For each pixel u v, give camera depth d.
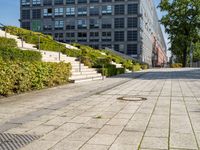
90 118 7.05
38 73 12.70
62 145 4.94
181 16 59.22
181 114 7.50
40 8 77.88
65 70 15.78
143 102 9.58
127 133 5.65
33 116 7.28
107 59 29.84
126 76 25.17
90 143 5.03
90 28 74.25
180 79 21.09
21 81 11.34
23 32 27.06
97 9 73.56
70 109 8.27
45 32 77.56
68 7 75.75
